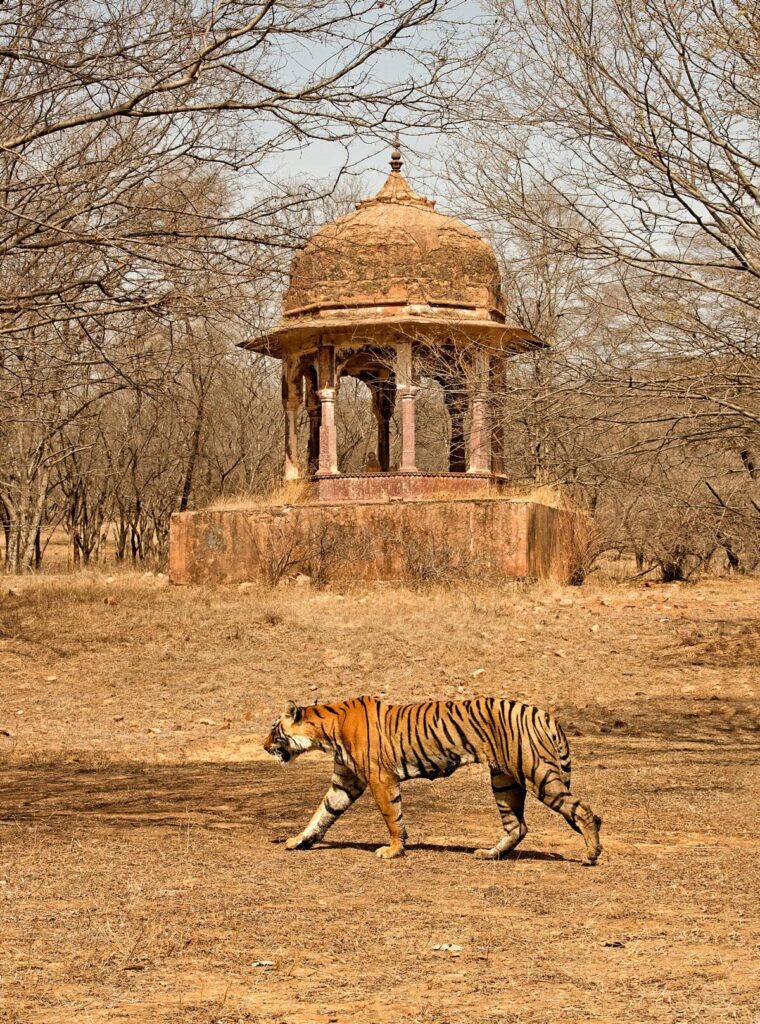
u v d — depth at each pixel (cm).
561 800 781
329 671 2034
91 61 938
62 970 541
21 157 841
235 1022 469
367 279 2911
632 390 1178
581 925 623
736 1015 469
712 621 2450
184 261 922
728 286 1252
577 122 1208
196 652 2159
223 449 4400
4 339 950
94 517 4403
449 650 2170
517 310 2758
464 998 500
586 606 2642
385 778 814
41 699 1841
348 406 4812
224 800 1070
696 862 782
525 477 1434
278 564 2936
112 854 807
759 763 1218
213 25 892
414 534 2891
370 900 682
